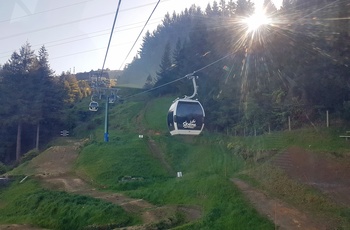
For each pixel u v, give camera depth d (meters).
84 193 29.14
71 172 38.25
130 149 41.72
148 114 65.12
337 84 31.05
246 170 26.95
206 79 50.88
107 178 33.97
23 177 36.25
